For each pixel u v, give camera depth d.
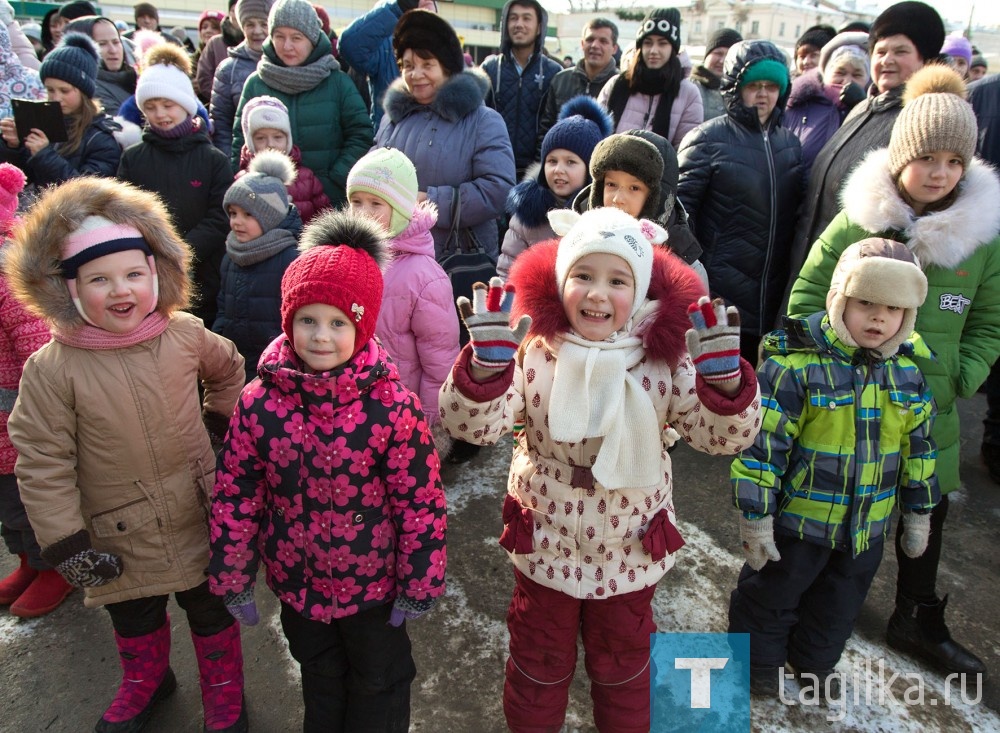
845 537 1.81
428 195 2.92
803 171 3.33
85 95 3.49
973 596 2.42
